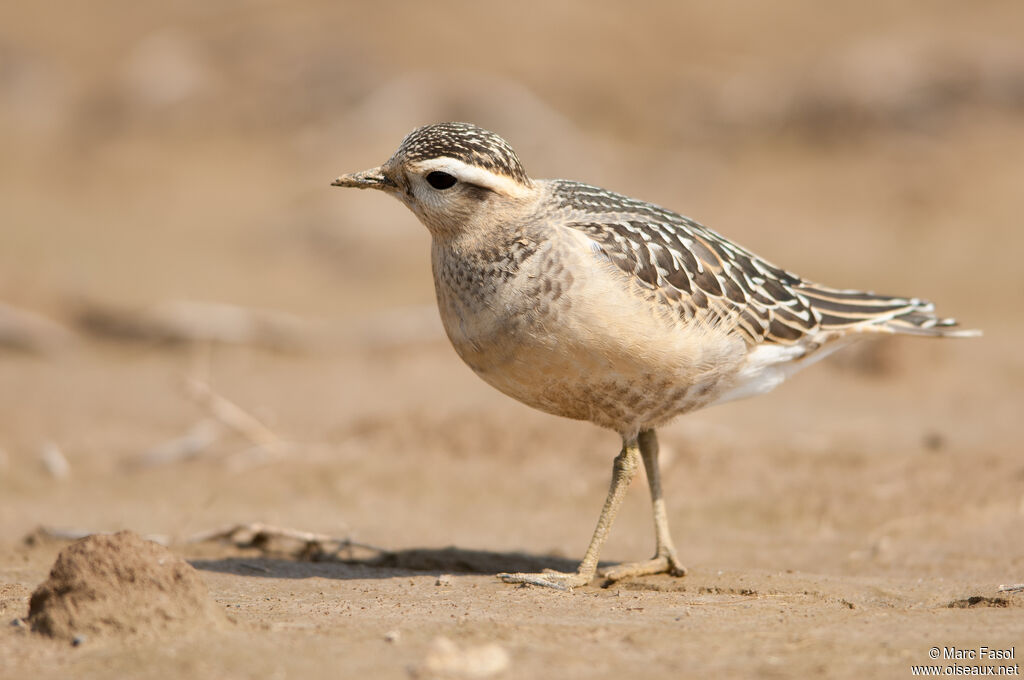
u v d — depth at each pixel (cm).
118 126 3145
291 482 1234
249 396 1598
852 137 2847
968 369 1694
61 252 2275
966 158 2667
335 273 2277
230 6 3566
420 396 1597
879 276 2144
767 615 705
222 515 1126
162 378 1702
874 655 607
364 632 647
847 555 987
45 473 1274
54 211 2603
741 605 742
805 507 1115
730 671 582
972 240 2275
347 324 1933
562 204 838
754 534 1070
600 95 3136
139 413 1518
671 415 855
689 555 999
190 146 3027
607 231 809
